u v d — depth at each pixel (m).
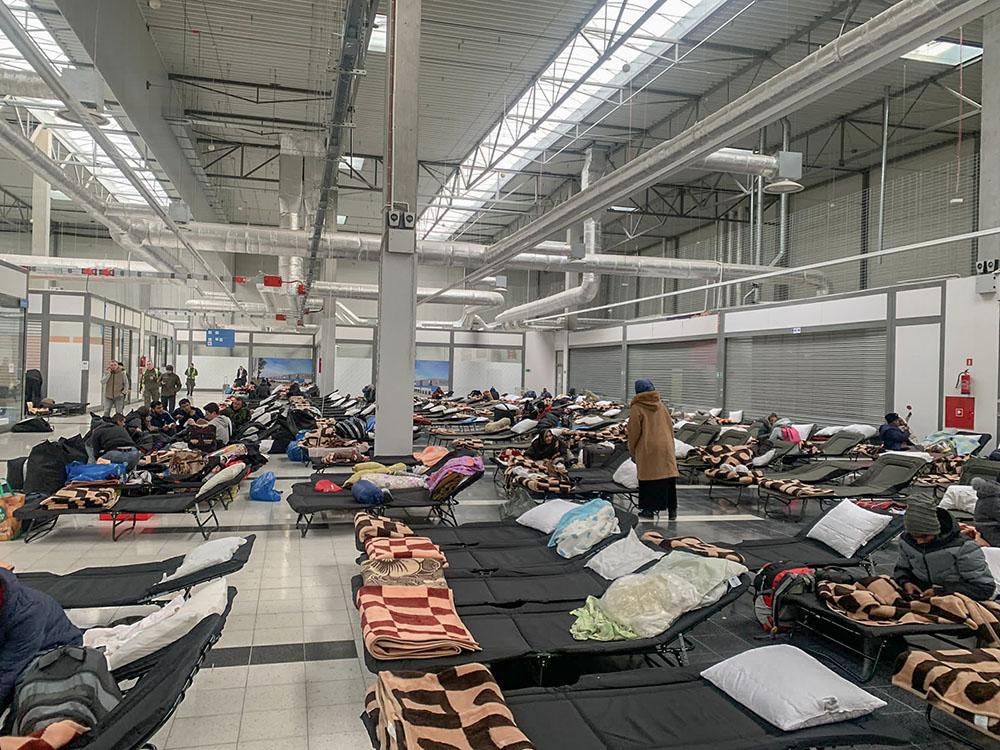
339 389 27.73
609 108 15.41
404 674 2.65
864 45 4.84
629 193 8.64
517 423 13.73
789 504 8.10
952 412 12.30
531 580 4.22
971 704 2.54
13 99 8.73
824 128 16.44
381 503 6.39
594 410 18.53
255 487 8.20
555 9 11.07
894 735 2.44
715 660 3.81
